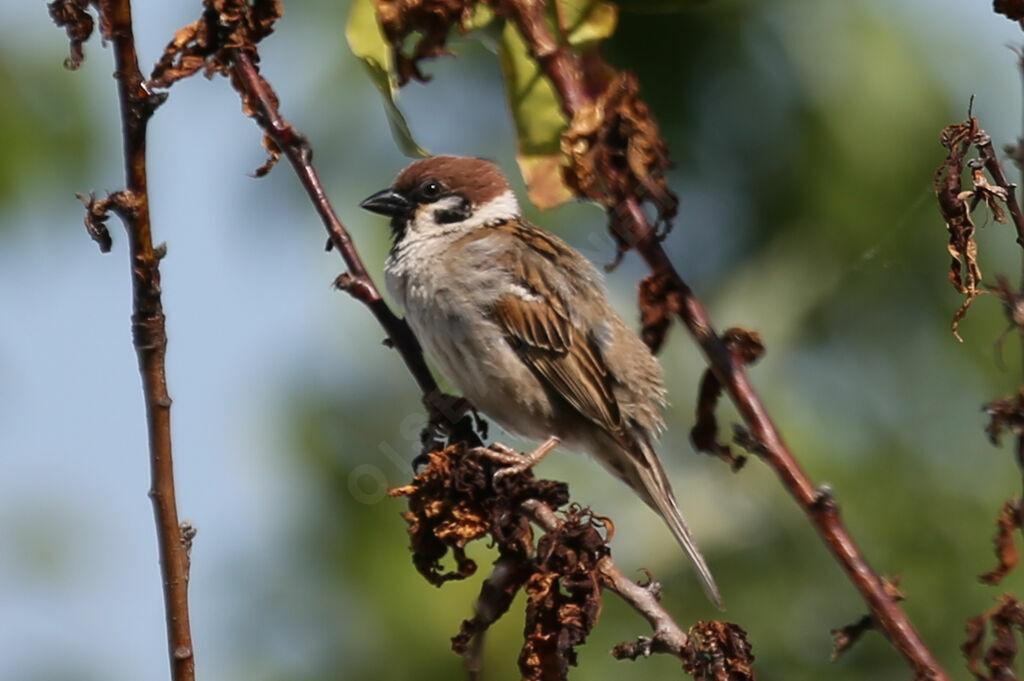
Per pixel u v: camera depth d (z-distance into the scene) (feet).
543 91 23.35
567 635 20.76
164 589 18.15
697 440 21.57
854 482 30.55
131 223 17.70
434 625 29.32
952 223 18.74
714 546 31.71
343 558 29.86
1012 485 30.45
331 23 29.89
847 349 31.04
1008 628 18.39
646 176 20.06
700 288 30.91
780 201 30.40
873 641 30.25
